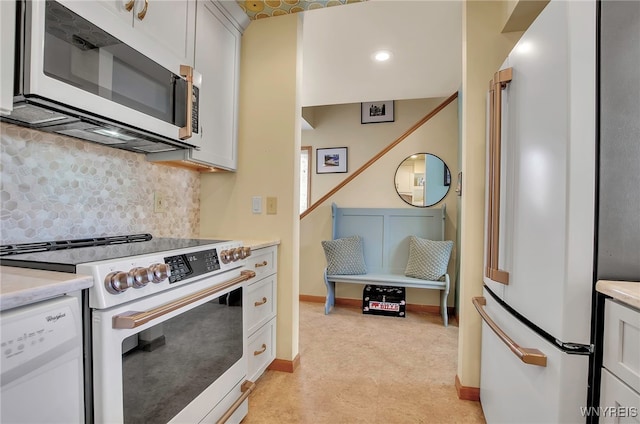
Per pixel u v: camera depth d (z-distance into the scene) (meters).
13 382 0.66
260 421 1.59
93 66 1.05
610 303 0.83
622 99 0.88
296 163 2.09
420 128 3.64
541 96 1.04
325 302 3.74
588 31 0.90
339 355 2.37
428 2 2.03
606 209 0.88
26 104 0.96
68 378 0.79
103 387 0.85
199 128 1.64
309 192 5.30
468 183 1.81
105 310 0.86
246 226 2.14
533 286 1.06
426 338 2.72
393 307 3.30
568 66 0.91
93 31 1.05
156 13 1.38
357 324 3.07
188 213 2.11
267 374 2.06
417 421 1.61
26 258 0.98
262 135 2.11
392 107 5.05
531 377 1.07
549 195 0.98
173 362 1.12
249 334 1.75
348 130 5.19
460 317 1.88
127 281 0.90
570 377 0.89
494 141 1.36
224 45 1.93
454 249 3.45
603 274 0.87
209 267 1.30
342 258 3.42
